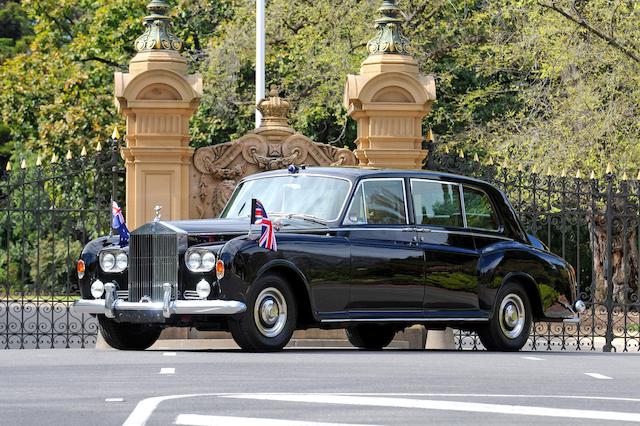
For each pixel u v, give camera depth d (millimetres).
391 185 41812
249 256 37906
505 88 99188
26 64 120000
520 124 83688
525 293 44719
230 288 37625
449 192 43281
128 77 50812
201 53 101625
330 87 92312
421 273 41625
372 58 52812
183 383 28578
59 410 23734
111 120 114125
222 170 51781
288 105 53125
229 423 21734
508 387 28891
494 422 22484
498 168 54500
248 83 104875
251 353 37969
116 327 41719
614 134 76250
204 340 49844
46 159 112625
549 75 79438
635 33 75312
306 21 98312
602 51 76562
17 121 120188
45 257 117312
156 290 38969
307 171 42125
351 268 40000
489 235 43938
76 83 115750
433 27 96562
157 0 51594
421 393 27000
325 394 26375
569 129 77062
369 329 48469
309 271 39031
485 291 43250
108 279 40094
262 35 70375
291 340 50531
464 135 91312
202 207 51688
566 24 77250
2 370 32156
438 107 96938
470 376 31328
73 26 126375
